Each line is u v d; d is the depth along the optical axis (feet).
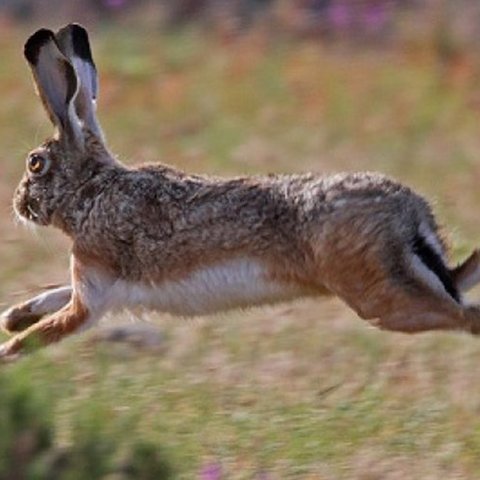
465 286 77.56
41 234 110.32
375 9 184.24
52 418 63.36
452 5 180.45
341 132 146.20
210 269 77.46
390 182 75.20
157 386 82.38
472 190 127.24
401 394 83.15
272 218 75.97
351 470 72.84
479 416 79.66
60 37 81.82
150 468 61.00
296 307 96.99
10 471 59.16
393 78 164.45
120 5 195.11
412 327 74.79
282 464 73.10
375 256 73.87
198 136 143.33
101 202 79.10
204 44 179.22
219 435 76.23
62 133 80.38
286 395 82.48
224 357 87.97
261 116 150.20
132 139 141.69
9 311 82.94
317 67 168.35
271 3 192.75
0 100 149.79
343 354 89.20
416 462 73.92
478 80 163.94
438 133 146.61
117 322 90.94
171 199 77.97
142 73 163.63
